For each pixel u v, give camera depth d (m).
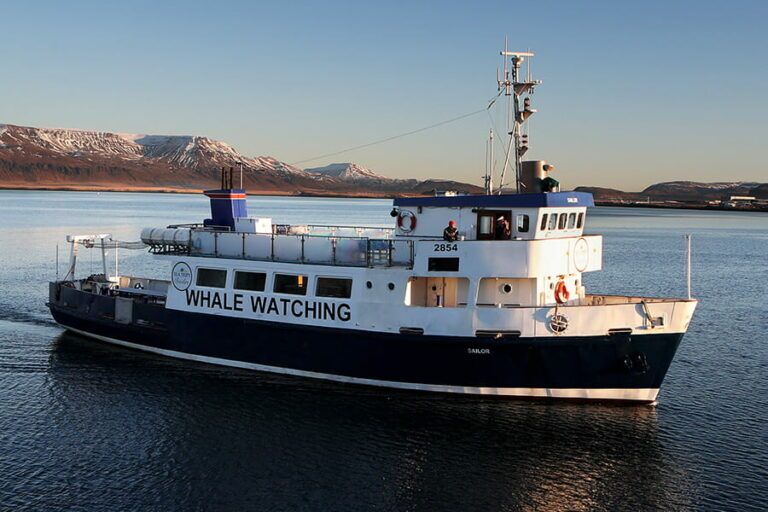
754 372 36.69
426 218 31.91
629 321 28.67
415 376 30.75
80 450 25.95
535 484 23.91
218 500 22.64
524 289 29.95
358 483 23.83
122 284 45.31
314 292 31.89
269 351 33.31
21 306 50.31
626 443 26.88
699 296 63.19
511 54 32.25
